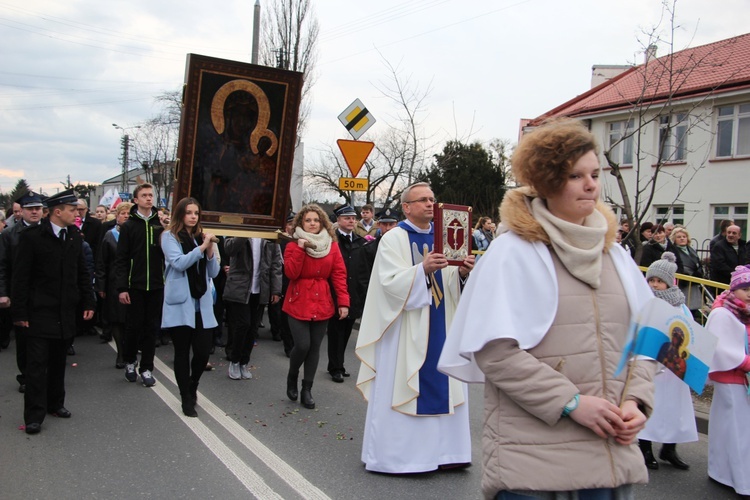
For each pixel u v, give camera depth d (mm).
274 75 6750
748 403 4496
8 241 6984
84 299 5852
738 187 18766
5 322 8930
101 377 7332
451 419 4609
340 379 7512
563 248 2037
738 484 4477
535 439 1998
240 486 4297
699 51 20766
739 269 4688
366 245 8055
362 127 9914
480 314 2049
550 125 2162
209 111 6602
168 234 5738
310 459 4844
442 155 19453
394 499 4125
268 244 7973
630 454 2020
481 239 13148
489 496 2102
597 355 2018
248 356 7555
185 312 5668
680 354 2010
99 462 4695
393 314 4492
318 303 6238
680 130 19812
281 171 6910
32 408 5367
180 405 6230
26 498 4055
